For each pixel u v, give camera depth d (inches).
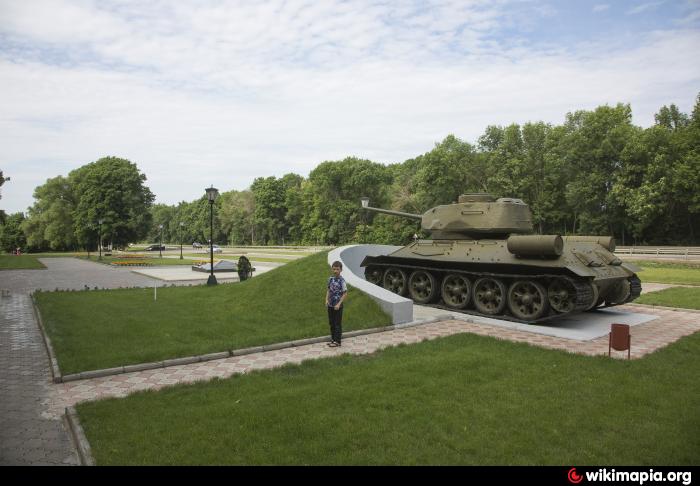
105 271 1291.8
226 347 358.6
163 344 372.8
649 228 1756.9
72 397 265.0
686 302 619.5
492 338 394.3
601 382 276.5
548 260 462.9
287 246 3137.3
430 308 568.1
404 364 311.1
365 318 460.8
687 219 1707.7
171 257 2073.1
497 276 502.6
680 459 186.1
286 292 566.9
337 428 210.8
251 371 300.8
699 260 1210.0
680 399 250.8
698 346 375.2
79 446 196.7
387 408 236.2
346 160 2701.8
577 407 237.3
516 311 493.0
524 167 1791.3
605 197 1632.6
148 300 624.7
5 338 423.8
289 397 249.0
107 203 2228.1
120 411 232.4
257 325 454.0
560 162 1753.2
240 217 3767.2
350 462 181.2
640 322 490.0
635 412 231.9
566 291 454.3
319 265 628.7
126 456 186.1
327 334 408.5
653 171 1464.1
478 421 219.5
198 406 239.0
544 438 203.2
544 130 1875.0
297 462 180.7
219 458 184.1
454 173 1931.6
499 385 270.4
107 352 346.9
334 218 2684.5
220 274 1200.8
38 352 372.2
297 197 3225.9
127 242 2381.9
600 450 192.4
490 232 563.5
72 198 2687.0
